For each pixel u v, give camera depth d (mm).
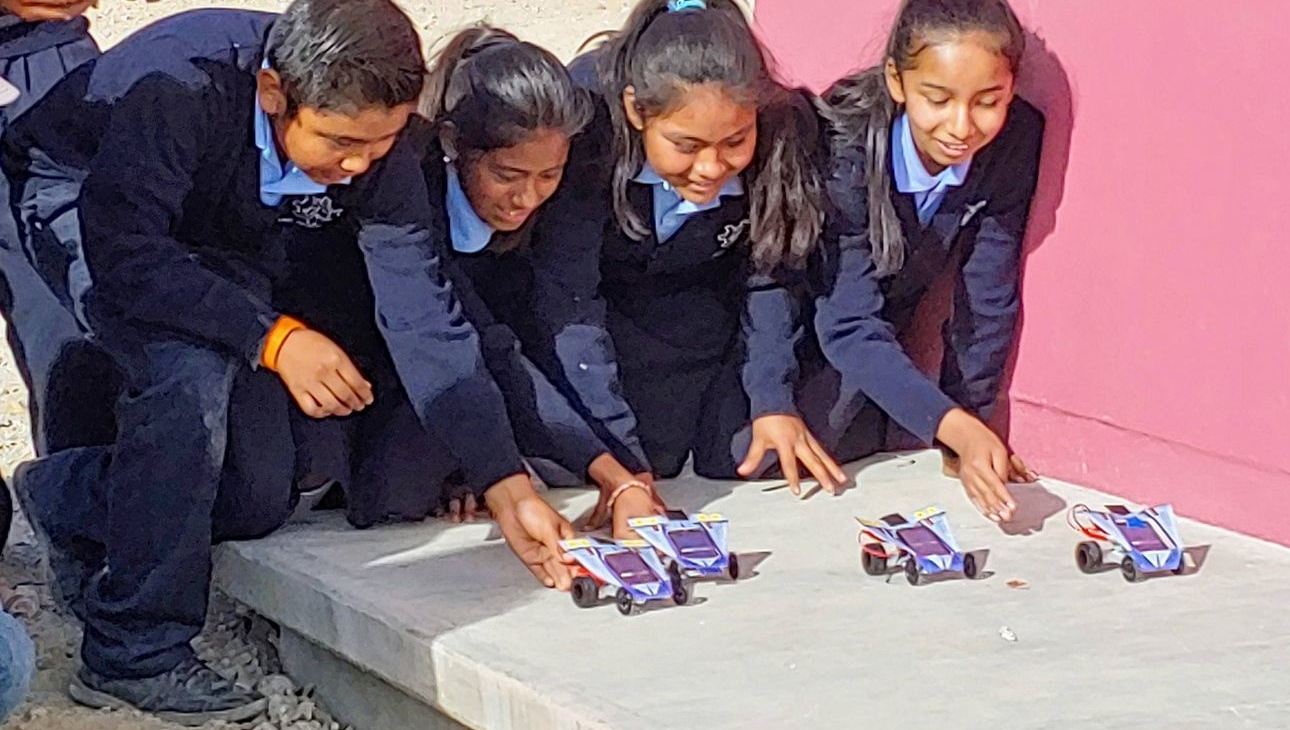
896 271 3783
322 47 3174
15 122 3891
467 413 3387
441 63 3570
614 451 3631
